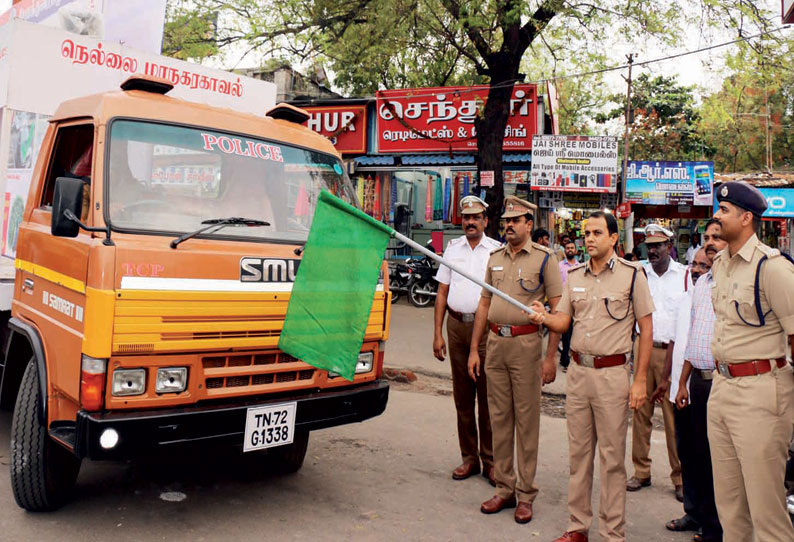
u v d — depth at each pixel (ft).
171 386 10.84
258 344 11.78
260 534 12.17
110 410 10.36
